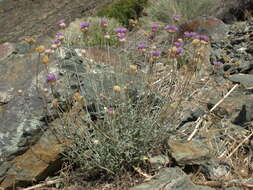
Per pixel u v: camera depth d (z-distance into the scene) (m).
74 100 3.38
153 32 3.71
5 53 4.81
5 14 22.98
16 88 3.55
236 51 5.65
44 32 17.41
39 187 3.13
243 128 3.51
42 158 3.17
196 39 3.47
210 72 4.87
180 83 3.81
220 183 2.75
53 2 21.89
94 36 6.38
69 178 3.12
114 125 3.05
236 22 7.87
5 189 3.11
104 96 3.31
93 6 18.69
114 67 3.71
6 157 3.13
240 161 3.08
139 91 3.42
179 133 3.40
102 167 2.95
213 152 3.16
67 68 3.66
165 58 4.74
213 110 3.75
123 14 11.59
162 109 3.18
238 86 4.32
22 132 3.21
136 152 3.05
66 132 3.11
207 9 8.90
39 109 3.31
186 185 2.69
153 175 2.95
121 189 2.91
